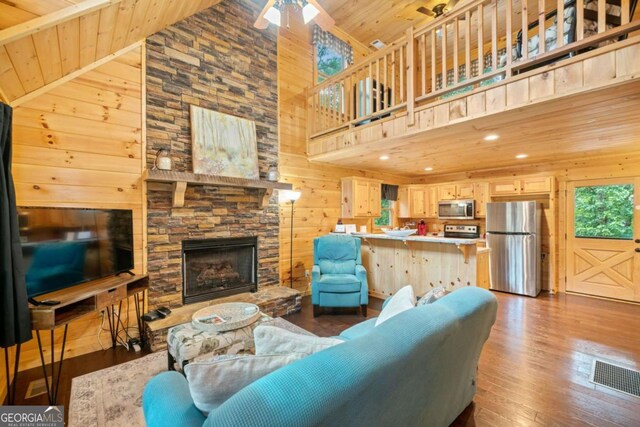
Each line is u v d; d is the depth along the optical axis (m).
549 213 4.92
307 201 4.76
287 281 4.46
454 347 1.32
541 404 1.91
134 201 2.96
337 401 0.75
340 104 4.31
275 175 3.90
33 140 2.44
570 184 4.83
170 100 3.23
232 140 3.68
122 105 2.90
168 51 3.22
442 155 4.39
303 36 4.77
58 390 2.07
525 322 3.39
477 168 5.66
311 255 4.80
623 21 2.05
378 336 1.00
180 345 1.88
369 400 0.87
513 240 4.80
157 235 3.11
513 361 2.47
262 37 4.13
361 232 4.91
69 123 2.61
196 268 3.49
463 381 1.68
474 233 5.73
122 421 1.75
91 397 1.98
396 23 5.18
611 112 2.58
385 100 3.64
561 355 2.57
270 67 4.22
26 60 1.92
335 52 5.19
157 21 2.92
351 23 5.17
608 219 4.51
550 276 4.90
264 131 4.13
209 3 3.46
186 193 3.32
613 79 2.04
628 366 2.37
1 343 1.59
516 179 5.18
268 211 4.13
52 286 2.00
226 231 3.67
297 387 0.73
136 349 2.70
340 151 4.14
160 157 2.96
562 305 4.09
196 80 3.45
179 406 1.01
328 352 0.87
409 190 6.46
